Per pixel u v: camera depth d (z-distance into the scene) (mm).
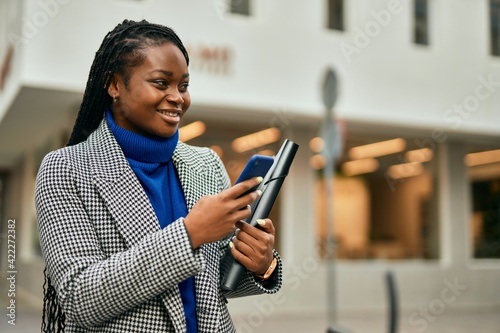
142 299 1235
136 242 1335
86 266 1275
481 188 12898
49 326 1417
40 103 9227
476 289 12469
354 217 11578
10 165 16844
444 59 11250
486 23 11617
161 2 8906
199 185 1526
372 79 10664
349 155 11641
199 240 1239
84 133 1547
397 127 11281
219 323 1394
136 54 1371
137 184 1384
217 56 9383
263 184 1461
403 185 12133
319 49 10156
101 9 8414
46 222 1330
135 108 1382
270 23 9773
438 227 12430
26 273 11680
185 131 10188
